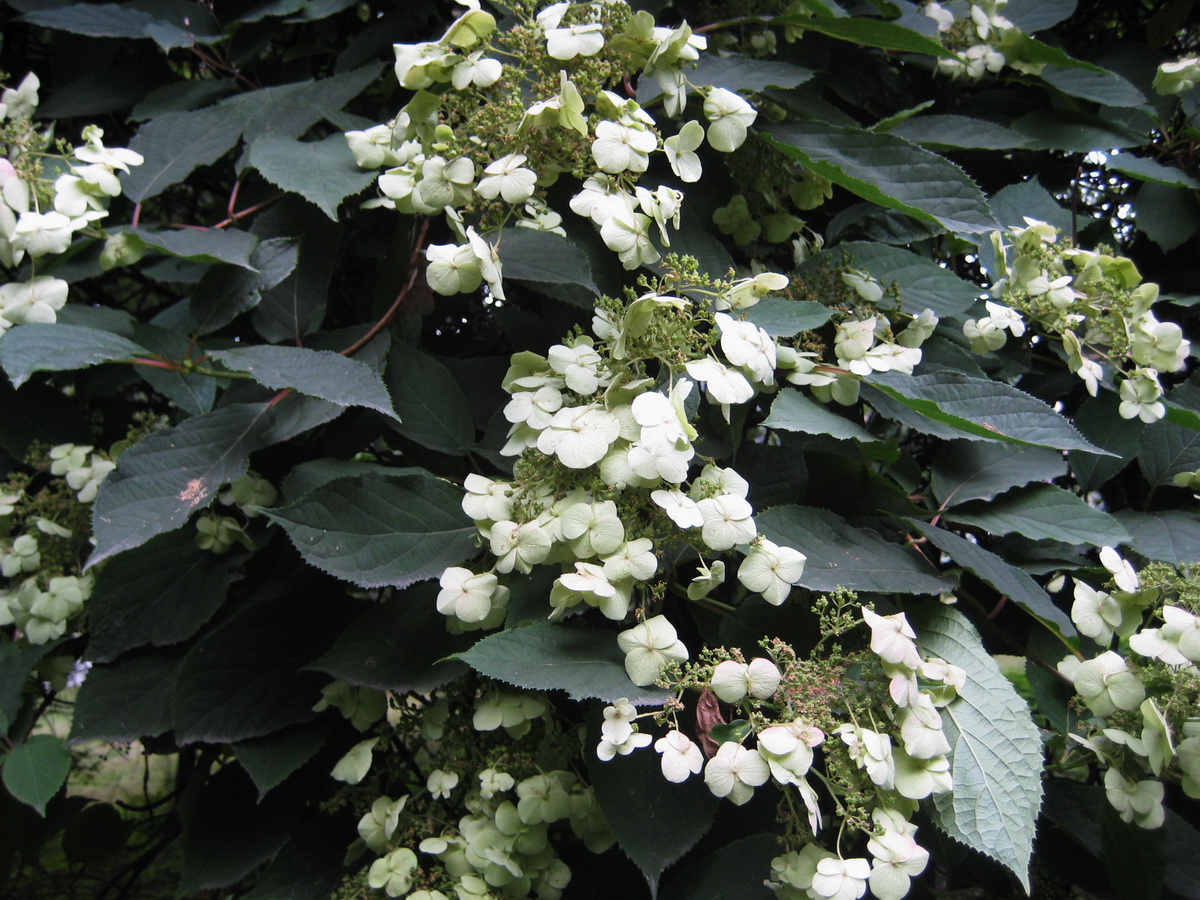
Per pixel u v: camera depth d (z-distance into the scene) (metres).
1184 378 0.86
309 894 0.64
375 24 0.85
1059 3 0.85
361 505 0.57
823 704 0.51
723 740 0.52
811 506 0.64
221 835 0.66
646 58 0.59
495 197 0.59
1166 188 0.80
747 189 0.73
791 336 0.61
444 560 0.58
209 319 0.68
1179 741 0.58
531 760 0.61
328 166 0.67
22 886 1.06
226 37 0.82
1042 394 0.78
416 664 0.60
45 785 0.62
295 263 0.67
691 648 0.68
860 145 0.68
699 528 0.53
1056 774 0.68
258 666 0.63
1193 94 0.82
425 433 0.66
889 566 0.58
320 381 0.58
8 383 0.73
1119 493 0.86
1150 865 0.61
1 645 0.70
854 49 0.84
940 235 0.79
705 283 0.55
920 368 0.67
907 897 0.69
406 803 0.63
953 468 0.66
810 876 0.52
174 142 0.74
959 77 0.84
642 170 0.55
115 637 0.64
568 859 0.67
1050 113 0.82
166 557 0.66
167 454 0.61
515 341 0.70
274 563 0.70
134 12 0.81
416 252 0.69
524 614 0.57
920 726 0.52
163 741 0.70
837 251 0.71
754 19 0.70
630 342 0.53
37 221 0.62
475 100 0.58
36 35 0.95
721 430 0.63
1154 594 0.60
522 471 0.54
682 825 0.55
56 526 0.69
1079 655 0.62
